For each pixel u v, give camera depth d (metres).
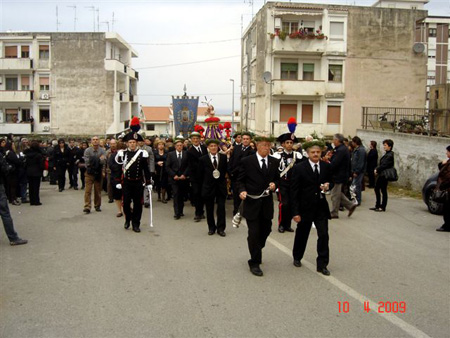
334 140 11.40
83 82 45.09
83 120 45.31
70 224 10.74
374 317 5.25
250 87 41.00
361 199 14.15
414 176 16.78
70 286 6.27
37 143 13.78
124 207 10.06
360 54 34.69
